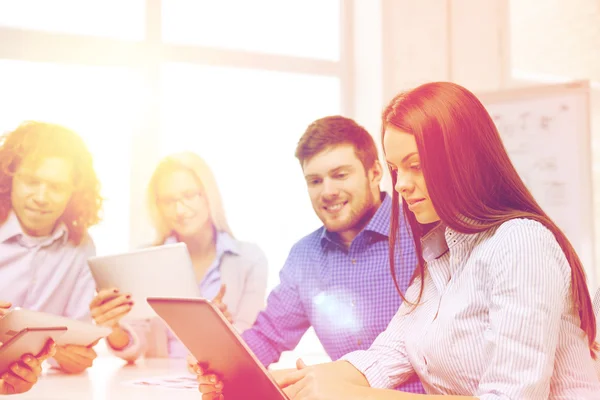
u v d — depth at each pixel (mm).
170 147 4051
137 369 2350
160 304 1300
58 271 2941
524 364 1137
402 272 2182
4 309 2141
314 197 2275
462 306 1299
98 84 3875
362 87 4434
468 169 1270
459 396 1207
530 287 1167
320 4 4477
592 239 3930
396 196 1542
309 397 1395
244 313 3182
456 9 4484
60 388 1868
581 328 1282
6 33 3680
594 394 1250
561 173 3986
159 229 3215
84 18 3887
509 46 4660
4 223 2910
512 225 1236
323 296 2279
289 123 4336
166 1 4078
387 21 4324
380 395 1315
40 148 2967
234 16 4258
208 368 1377
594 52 4977
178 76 4082
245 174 4184
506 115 4125
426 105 1280
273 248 4215
